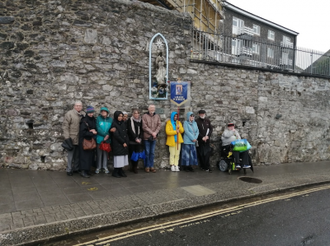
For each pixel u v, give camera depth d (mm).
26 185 5230
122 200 4711
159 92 7328
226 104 8477
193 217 4367
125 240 3510
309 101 10344
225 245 3438
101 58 6660
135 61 7078
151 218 4168
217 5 15977
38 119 6262
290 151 9930
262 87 9156
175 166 7305
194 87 7957
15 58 6176
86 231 3615
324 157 10875
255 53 9578
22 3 6203
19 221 3662
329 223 4238
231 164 7305
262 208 4906
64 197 4703
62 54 6352
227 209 4797
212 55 8672
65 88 6371
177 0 11453
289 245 3471
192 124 7410
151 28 7270
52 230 3486
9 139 6207
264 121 9250
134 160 6641
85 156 5875
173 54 7613
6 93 6160
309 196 5805
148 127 6785
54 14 6305
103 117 6223
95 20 6594
